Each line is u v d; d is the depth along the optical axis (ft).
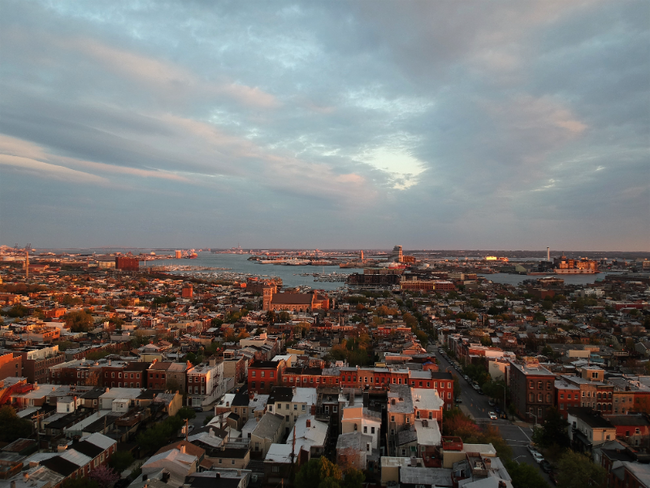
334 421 488.44
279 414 491.31
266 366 620.49
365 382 587.68
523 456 473.26
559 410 562.66
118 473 392.68
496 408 626.64
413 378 577.02
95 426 463.42
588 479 372.17
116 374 646.74
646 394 556.92
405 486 322.75
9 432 452.76
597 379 613.52
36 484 334.03
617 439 449.48
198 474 353.10
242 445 427.74
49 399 533.55
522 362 652.48
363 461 386.32
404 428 430.61
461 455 350.43
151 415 507.30
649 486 311.68
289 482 368.48
